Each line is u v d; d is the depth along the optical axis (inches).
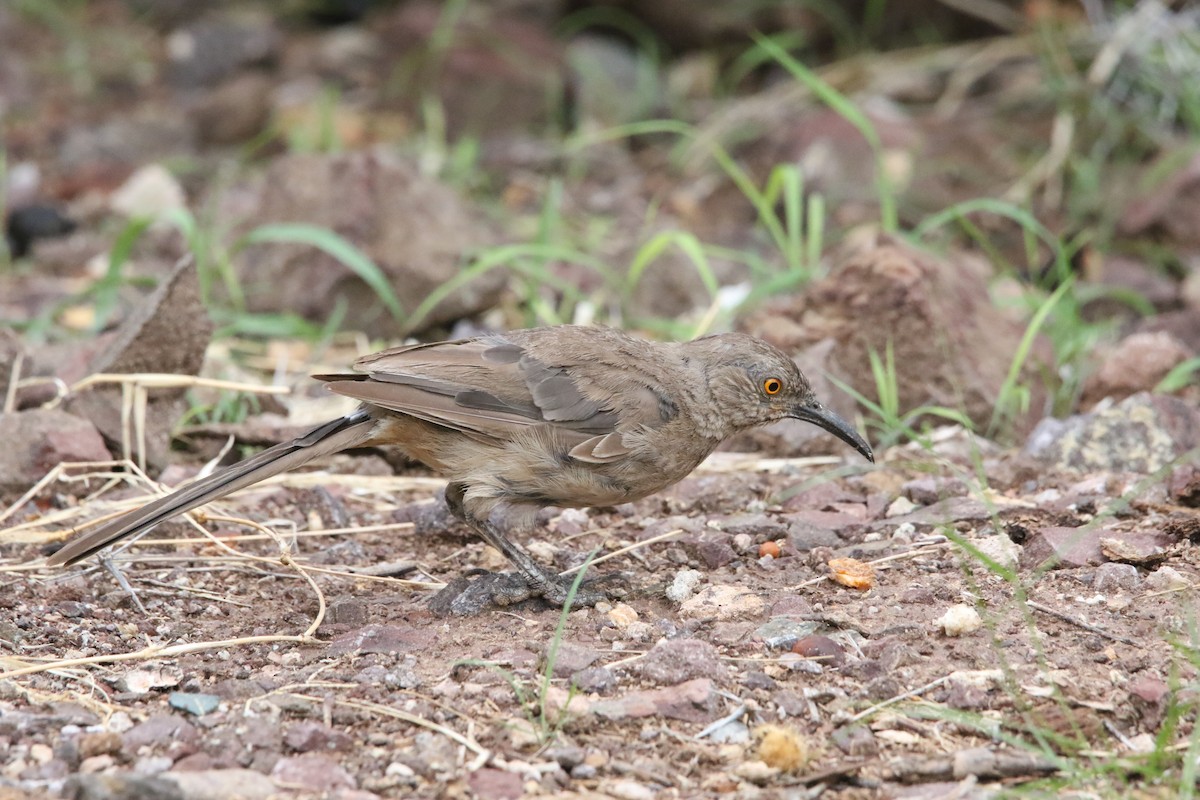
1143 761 289.9
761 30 910.4
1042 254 684.1
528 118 884.0
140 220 596.1
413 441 388.2
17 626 360.2
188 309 489.1
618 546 424.5
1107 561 382.6
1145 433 464.4
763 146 802.8
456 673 332.5
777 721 312.7
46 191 815.1
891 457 488.1
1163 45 770.8
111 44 1061.8
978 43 865.5
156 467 476.1
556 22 943.0
